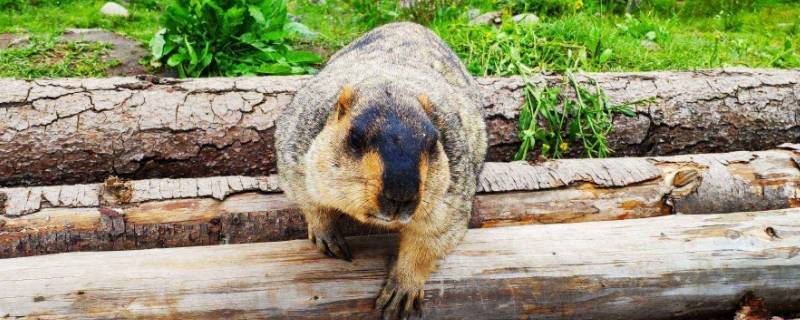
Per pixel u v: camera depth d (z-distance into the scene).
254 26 2.13
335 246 1.37
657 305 1.40
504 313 1.37
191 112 1.71
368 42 1.60
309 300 1.34
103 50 2.12
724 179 1.60
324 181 1.25
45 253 1.44
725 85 1.87
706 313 1.43
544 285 1.38
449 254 1.38
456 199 1.32
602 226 1.44
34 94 1.68
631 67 2.18
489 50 2.07
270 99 1.75
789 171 1.62
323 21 2.58
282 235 1.50
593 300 1.38
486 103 1.80
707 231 1.44
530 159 1.83
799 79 1.91
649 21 2.54
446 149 1.31
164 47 2.08
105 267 1.34
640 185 1.58
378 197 1.20
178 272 1.34
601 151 1.79
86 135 1.67
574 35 2.26
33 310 1.30
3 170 1.65
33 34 2.18
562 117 1.80
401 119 1.24
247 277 1.34
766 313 1.42
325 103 1.35
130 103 1.70
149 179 1.63
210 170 1.72
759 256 1.42
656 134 1.84
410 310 1.35
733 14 2.85
